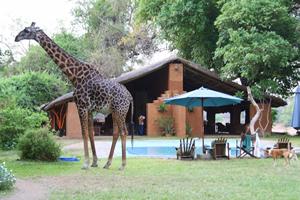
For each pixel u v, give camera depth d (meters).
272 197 7.78
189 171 11.38
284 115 48.94
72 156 14.82
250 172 11.23
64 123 28.58
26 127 17.45
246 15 20.89
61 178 10.02
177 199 7.58
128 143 21.38
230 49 21.53
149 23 40.50
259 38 21.00
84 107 11.79
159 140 23.31
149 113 27.14
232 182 9.52
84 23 46.91
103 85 11.84
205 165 12.77
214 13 26.41
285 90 27.94
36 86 29.75
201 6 25.39
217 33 27.25
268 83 23.41
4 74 36.91
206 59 28.88
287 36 22.52
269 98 27.95
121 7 45.25
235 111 32.00
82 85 11.81
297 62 25.03
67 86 35.19
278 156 13.30
